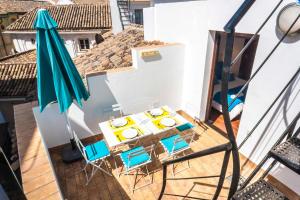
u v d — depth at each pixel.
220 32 4.91
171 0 5.70
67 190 4.06
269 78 3.61
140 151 3.95
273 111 3.67
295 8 2.86
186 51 5.73
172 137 4.56
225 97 1.28
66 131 5.06
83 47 15.49
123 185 4.15
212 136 5.53
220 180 1.64
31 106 4.95
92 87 4.90
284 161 1.87
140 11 14.83
